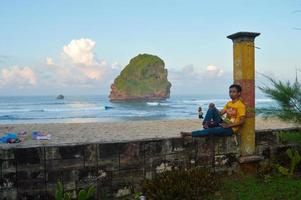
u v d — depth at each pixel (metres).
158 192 6.62
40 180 6.54
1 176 6.30
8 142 9.70
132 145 7.27
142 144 7.37
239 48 8.03
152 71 147.88
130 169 7.25
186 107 79.69
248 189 7.22
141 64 148.75
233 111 8.13
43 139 10.82
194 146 7.89
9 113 61.19
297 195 6.84
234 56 8.23
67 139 10.93
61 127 14.48
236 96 8.12
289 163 8.81
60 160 6.67
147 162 7.41
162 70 149.12
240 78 8.12
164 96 146.88
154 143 7.49
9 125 15.21
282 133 7.14
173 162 7.69
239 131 8.30
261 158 8.41
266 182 7.67
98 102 121.75
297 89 5.90
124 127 14.79
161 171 7.55
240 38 7.98
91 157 6.90
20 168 6.41
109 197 7.06
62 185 6.57
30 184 6.48
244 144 8.29
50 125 15.21
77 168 6.80
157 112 61.84
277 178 7.94
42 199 6.55
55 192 6.62
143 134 12.42
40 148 6.54
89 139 11.00
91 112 63.38
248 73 8.05
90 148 6.89
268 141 8.87
